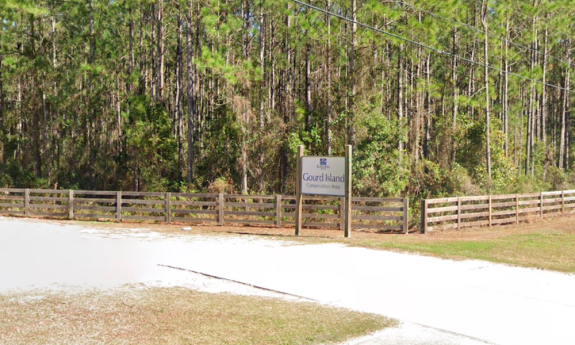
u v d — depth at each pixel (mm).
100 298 8148
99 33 33812
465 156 31188
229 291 8680
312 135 26922
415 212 20266
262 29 28156
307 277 9688
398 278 9641
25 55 33812
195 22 33000
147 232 16391
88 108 35344
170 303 7891
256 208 19609
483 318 7211
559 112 56062
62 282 9234
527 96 44625
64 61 37062
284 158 27547
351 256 11922
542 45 39906
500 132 31281
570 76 43219
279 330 6688
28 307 7605
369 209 16906
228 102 25750
